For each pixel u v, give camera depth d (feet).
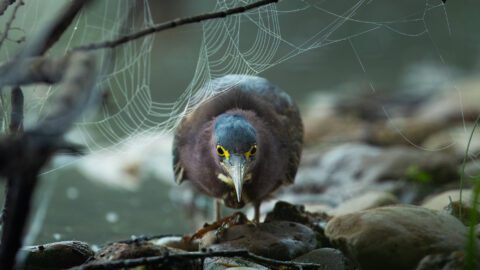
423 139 47.29
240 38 37.55
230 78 30.19
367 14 69.00
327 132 50.57
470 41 71.41
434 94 58.95
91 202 38.27
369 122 52.80
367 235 21.83
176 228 34.65
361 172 39.68
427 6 41.27
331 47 68.18
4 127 21.56
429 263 19.99
